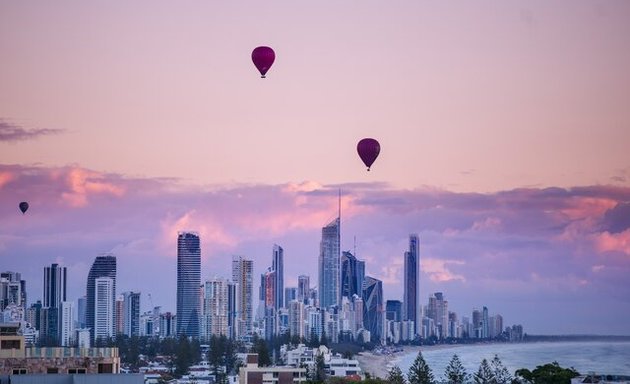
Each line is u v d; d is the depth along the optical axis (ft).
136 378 369.71
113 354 516.73
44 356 512.63
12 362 495.41
